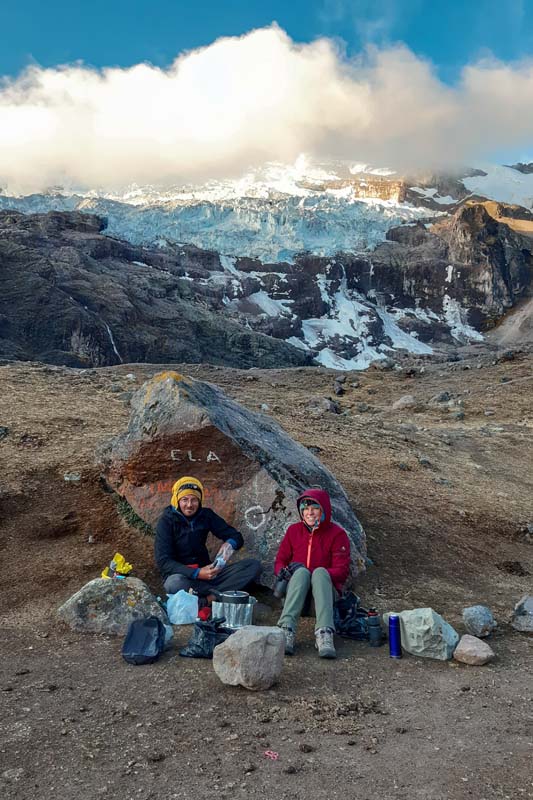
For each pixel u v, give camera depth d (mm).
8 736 4016
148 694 4738
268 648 4906
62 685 4879
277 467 7922
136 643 5488
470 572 8938
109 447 8281
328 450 13477
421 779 3596
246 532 7586
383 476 12430
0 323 172250
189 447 7703
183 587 6625
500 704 4824
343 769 3709
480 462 15562
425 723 4418
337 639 6320
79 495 9227
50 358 167000
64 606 6262
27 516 8648
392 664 5680
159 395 8055
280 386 25984
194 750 3916
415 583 8195
